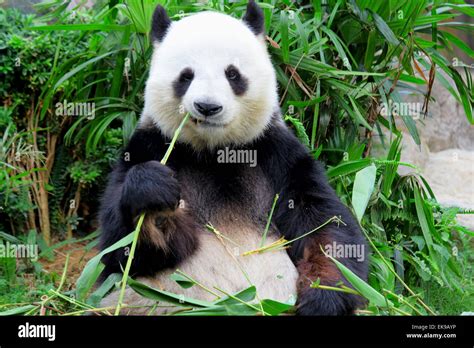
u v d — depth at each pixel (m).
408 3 3.86
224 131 3.13
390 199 3.78
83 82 3.92
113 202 3.06
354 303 3.03
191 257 3.07
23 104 4.07
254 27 3.29
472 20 7.14
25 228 4.06
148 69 3.70
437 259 3.67
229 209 3.15
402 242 3.75
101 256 2.94
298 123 3.47
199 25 3.14
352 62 3.91
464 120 6.19
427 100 3.81
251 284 3.05
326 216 3.13
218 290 3.01
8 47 4.00
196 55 3.09
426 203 3.71
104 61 3.89
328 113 3.77
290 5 3.82
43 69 4.05
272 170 3.21
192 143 3.18
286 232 3.17
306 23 3.74
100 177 4.20
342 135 3.89
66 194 4.20
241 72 3.11
